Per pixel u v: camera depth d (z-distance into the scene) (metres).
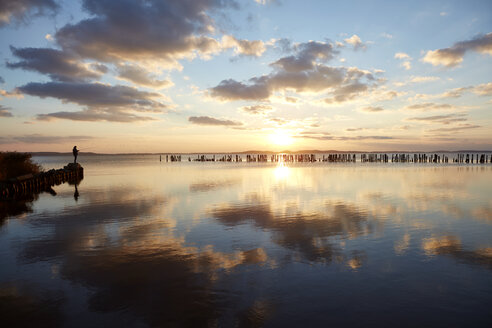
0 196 19.31
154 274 6.89
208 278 6.65
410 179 30.91
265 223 11.75
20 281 6.57
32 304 5.57
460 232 10.20
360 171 46.19
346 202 16.58
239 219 12.49
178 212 14.08
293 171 47.12
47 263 7.62
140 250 8.60
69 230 10.87
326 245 8.91
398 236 9.75
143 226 11.41
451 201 16.64
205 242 9.32
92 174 42.34
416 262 7.48
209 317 5.10
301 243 9.12
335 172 43.97
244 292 5.99
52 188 24.91
